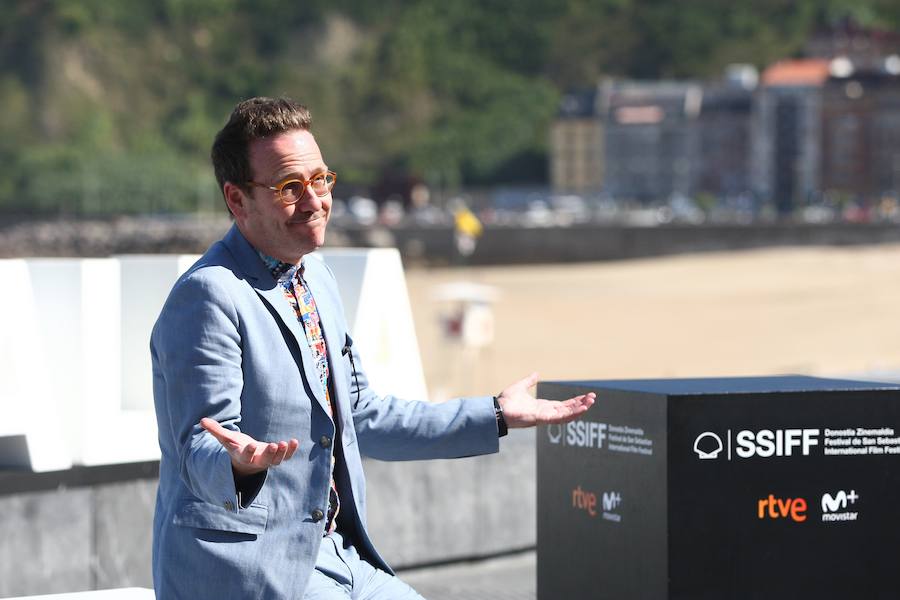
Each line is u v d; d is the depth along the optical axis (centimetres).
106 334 1656
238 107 938
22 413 1559
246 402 908
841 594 1042
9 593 1546
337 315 984
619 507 1052
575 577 1103
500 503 1961
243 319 910
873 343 12519
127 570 1656
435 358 12094
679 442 999
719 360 11956
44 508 1579
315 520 917
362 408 993
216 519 899
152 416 1702
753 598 1018
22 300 1582
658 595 1009
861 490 1046
